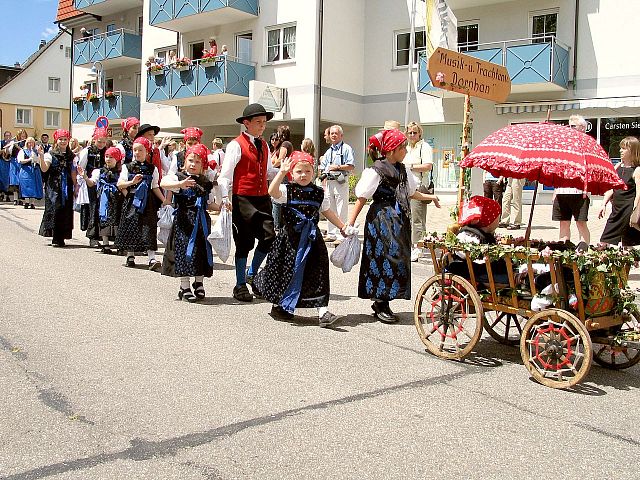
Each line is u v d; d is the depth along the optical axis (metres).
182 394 4.58
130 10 33.97
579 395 4.82
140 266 10.12
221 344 5.88
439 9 11.06
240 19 25.58
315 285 6.64
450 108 22.89
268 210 7.92
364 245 6.86
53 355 5.41
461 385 4.97
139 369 5.11
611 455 3.78
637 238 8.28
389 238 6.71
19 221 16.00
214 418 4.17
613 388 5.02
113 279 8.90
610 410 4.52
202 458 3.60
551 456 3.75
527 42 21.30
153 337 6.04
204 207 7.64
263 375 5.05
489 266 5.34
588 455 3.77
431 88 21.98
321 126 25.34
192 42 27.56
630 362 5.48
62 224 11.80
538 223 16.14
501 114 21.72
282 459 3.62
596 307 5.06
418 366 5.43
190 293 7.71
